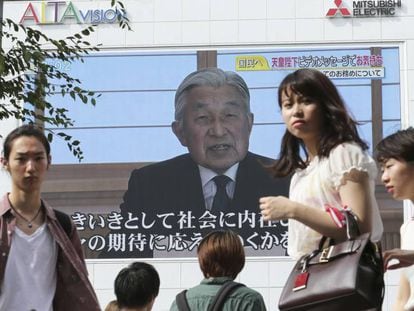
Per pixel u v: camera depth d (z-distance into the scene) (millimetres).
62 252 6035
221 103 30438
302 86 4910
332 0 31125
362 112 30500
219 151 30109
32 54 11945
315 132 4949
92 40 31188
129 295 7148
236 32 31109
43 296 5934
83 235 30062
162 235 29891
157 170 30203
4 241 5898
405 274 5809
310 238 4922
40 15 31703
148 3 31266
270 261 29438
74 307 6047
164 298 29578
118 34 31219
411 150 5324
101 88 30797
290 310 4676
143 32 31188
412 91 30484
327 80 4957
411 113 30375
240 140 30203
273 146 30016
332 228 4633
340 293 4504
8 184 29500
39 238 6000
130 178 30281
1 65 11516
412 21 30922
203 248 6980
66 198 30188
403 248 5926
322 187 4867
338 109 4883
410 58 30719
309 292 4605
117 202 30156
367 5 31047
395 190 5379
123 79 30828
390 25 30938
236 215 29703
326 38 31016
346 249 4598
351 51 30938
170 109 30625
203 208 29891
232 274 6965
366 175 4762
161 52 31047
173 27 31219
